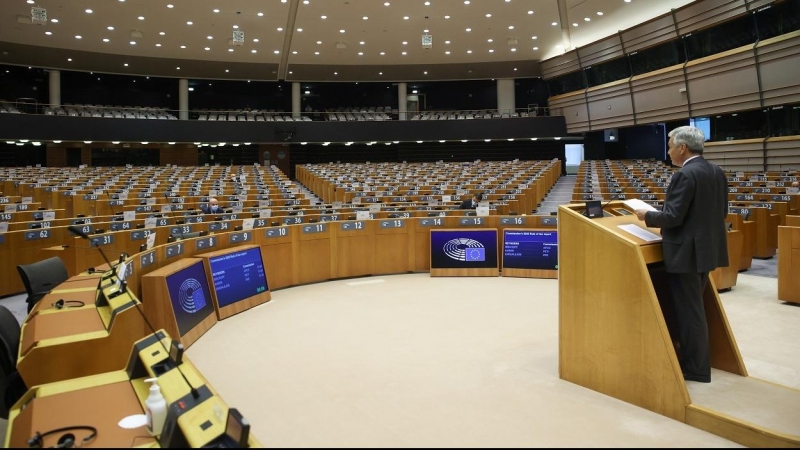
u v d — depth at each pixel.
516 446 2.98
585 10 20.22
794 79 17.67
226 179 20.17
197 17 19.88
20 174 20.44
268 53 24.91
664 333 3.31
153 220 9.26
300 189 20.28
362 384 4.02
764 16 18.30
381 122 28.53
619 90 24.53
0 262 7.77
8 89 28.77
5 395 3.08
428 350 4.81
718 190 3.46
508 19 20.98
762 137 19.77
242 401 3.73
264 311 6.38
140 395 2.36
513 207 13.94
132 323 3.29
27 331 3.33
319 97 33.53
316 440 3.11
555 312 6.13
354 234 8.55
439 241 8.59
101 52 23.97
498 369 4.29
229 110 30.12
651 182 17.06
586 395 3.70
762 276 8.22
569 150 30.88
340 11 19.64
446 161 30.77
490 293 7.20
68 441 1.85
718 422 3.03
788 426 2.93
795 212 10.98
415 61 26.77
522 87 31.78
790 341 4.95
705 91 20.75
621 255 3.54
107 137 25.55
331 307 6.52
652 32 21.34
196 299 5.58
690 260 3.42
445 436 3.13
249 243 7.27
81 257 7.47
